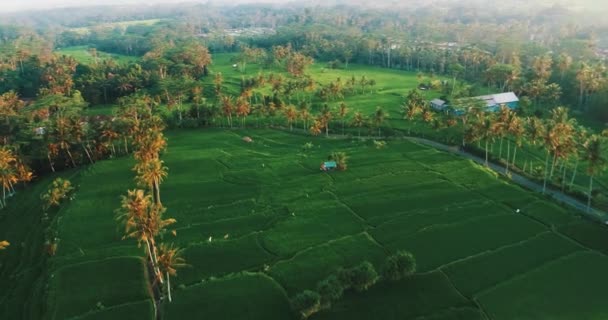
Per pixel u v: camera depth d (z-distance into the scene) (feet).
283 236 311.27
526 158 458.50
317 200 365.81
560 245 289.94
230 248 296.92
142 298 250.16
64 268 277.44
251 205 361.30
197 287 255.91
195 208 357.82
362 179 404.57
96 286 260.83
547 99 627.05
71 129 467.93
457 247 290.56
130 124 478.59
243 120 608.60
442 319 226.17
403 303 238.07
